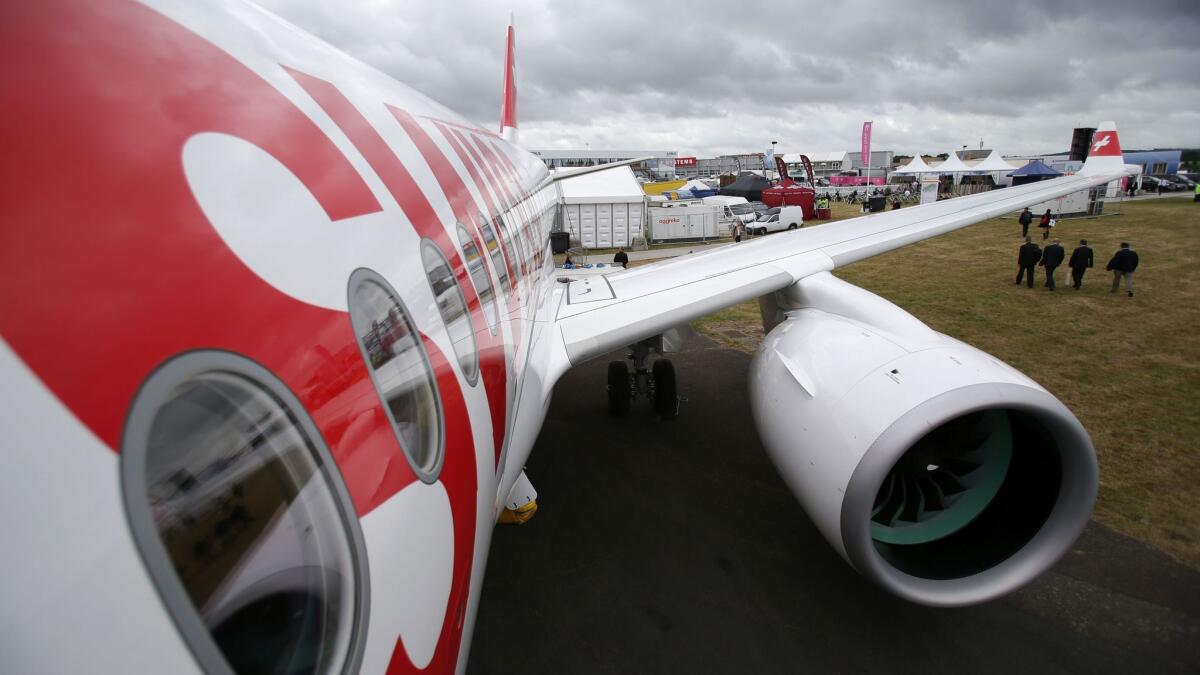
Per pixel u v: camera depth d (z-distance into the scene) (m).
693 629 4.13
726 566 4.77
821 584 4.53
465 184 2.93
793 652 3.91
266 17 2.09
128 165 0.96
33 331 0.75
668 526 5.31
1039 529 3.50
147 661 0.80
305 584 1.12
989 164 45.28
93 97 0.97
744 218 29.44
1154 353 9.44
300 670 1.08
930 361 3.49
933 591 3.45
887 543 3.68
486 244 2.96
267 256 1.19
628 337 4.88
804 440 3.67
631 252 23.39
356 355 1.42
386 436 1.48
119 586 0.79
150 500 0.85
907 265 17.84
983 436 3.76
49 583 0.71
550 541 5.14
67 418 0.76
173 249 0.98
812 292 4.98
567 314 5.36
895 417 3.22
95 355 0.81
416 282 1.89
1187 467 6.04
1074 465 3.32
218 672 0.92
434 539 1.69
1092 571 4.58
